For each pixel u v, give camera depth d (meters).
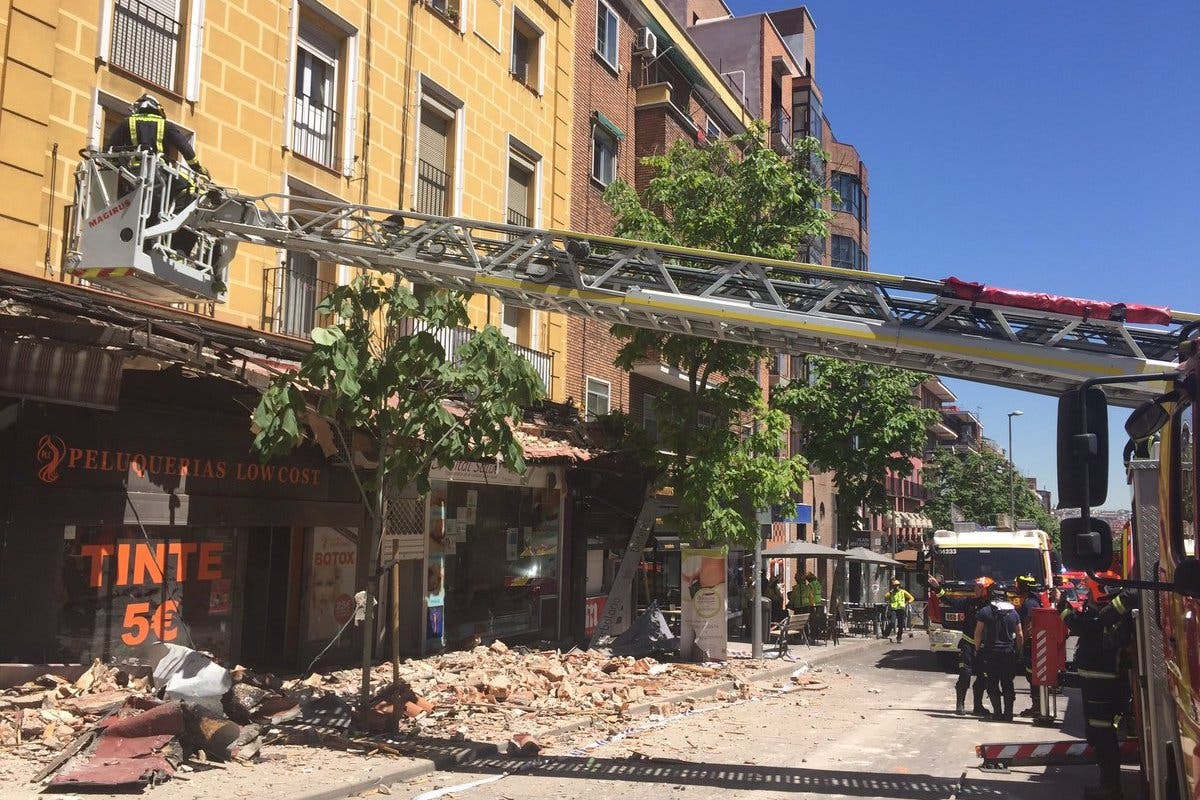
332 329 8.48
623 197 17.39
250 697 8.90
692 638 16.22
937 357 9.18
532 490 17.75
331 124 14.70
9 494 9.02
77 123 10.67
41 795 6.25
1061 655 11.52
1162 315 7.96
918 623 34.16
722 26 38.53
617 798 7.28
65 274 10.16
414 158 16.25
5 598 8.97
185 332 9.83
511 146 19.34
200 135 12.20
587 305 10.00
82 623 9.69
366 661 9.23
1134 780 8.23
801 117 42.06
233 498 11.25
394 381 8.67
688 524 16.83
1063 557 3.80
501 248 10.48
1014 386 9.09
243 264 12.88
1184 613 3.92
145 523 10.18
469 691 11.19
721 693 13.46
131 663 8.91
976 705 12.24
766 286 9.37
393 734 9.02
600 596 20.12
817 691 14.62
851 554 27.20
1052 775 8.54
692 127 27.11
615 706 11.34
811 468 36.75
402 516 14.26
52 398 8.58
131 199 9.31
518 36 20.12
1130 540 6.69
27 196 10.05
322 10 14.31
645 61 25.69
